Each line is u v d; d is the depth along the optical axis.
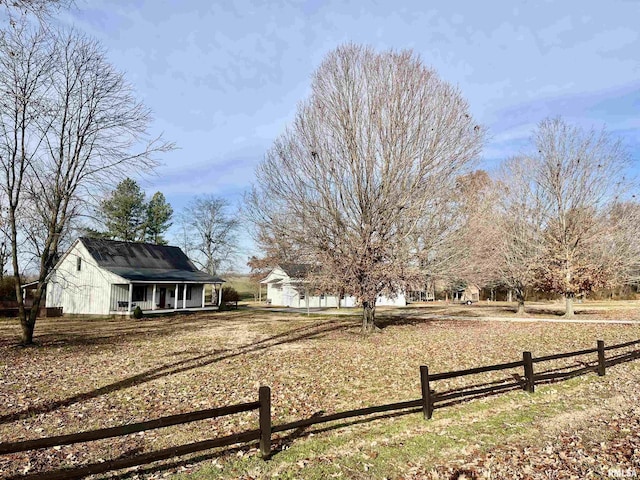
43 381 9.82
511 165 28.05
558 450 5.55
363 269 16.38
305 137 17.77
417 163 17.22
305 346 15.25
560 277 24.94
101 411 7.47
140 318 29.72
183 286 37.69
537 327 20.58
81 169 16.72
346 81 17.56
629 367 10.70
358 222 17.08
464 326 21.75
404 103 17.28
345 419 6.84
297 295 45.59
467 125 17.66
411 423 6.57
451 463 5.18
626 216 25.39
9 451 3.51
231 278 60.94
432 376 6.86
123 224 50.44
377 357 12.66
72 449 5.68
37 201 16.20
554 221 25.81
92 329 22.11
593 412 7.11
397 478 4.79
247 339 17.61
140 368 11.31
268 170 18.42
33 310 16.22
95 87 16.27
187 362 12.16
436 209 17.20
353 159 17.00
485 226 19.39
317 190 17.38
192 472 4.92
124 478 4.77
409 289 16.86
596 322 22.03
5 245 16.80
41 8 6.59
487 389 7.68
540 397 8.03
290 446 5.69
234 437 4.92
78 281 32.16
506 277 28.53
